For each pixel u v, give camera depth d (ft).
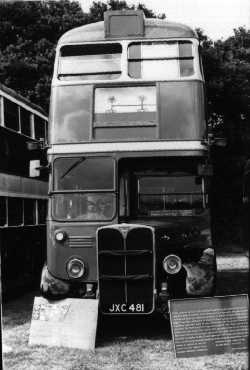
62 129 28.14
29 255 41.93
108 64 28.58
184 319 22.70
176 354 22.29
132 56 28.58
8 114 37.99
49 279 26.99
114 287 26.08
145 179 27.91
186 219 27.40
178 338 22.49
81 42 28.91
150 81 28.12
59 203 27.63
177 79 28.12
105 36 28.91
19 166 39.73
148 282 25.96
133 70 28.40
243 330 22.80
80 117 28.14
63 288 26.84
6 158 37.14
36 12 63.46
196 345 22.49
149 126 27.76
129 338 26.63
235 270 52.75
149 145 27.55
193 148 27.37
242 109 48.08
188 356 22.33
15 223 38.60
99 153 27.81
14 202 38.52
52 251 27.30
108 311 26.09
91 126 27.99
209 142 27.84
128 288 26.02
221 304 23.02
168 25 29.22
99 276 26.14
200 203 27.61
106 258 26.11
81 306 24.84
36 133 44.37
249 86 46.78
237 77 46.26
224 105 48.24
